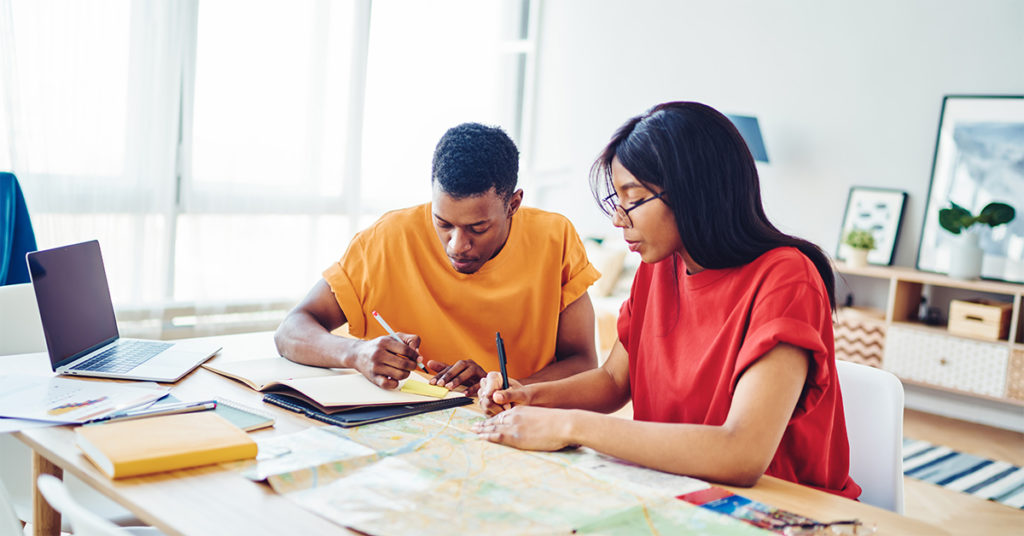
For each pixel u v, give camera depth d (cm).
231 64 359
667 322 130
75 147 316
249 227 372
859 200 400
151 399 120
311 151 387
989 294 371
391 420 118
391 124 434
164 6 332
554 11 515
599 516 85
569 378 139
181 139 348
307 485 89
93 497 145
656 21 470
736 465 98
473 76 481
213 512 82
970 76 369
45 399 118
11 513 107
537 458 103
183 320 356
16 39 299
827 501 97
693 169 112
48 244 312
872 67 395
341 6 396
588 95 502
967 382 352
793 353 104
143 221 337
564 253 170
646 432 102
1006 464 313
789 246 116
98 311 154
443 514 83
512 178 145
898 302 376
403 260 165
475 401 133
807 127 417
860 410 129
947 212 359
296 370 145
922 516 258
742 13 435
